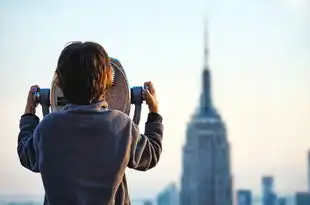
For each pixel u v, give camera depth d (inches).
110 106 152.4
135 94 153.9
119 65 153.6
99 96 144.3
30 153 144.3
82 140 140.3
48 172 139.1
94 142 140.3
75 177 138.5
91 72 140.8
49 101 153.8
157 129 151.6
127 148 141.0
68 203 137.8
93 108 143.1
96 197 138.1
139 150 143.7
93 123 141.5
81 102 143.3
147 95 152.9
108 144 140.4
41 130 142.1
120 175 139.9
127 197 144.0
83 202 137.5
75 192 137.8
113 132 141.3
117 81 153.0
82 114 142.2
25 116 152.8
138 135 144.5
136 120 153.7
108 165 139.3
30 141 145.7
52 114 143.6
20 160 147.4
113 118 142.9
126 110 152.6
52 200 138.6
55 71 148.6
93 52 141.8
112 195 138.9
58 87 151.6
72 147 139.9
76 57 140.9
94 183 138.6
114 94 152.8
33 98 153.8
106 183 138.8
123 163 140.3
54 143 140.4
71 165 139.0
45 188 139.5
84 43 143.9
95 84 141.6
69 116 142.2
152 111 153.6
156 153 148.4
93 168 139.1
